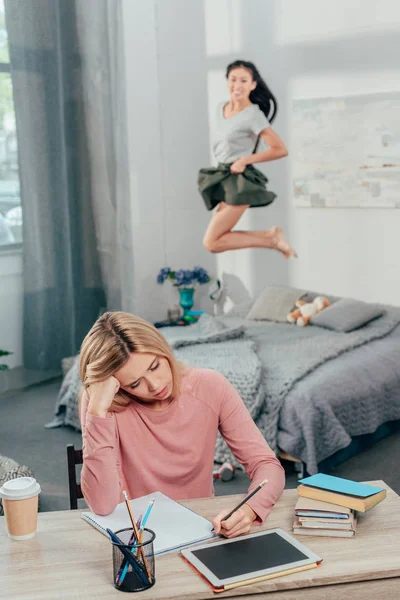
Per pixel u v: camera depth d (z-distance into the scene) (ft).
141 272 19.43
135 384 5.96
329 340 14.16
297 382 12.01
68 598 4.64
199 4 18.65
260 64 17.78
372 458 12.54
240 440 6.38
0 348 16.96
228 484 11.61
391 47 15.49
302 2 16.78
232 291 19.38
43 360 17.52
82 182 17.87
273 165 17.85
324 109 16.66
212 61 18.72
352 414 12.10
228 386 6.55
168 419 6.34
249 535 5.31
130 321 6.03
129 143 18.80
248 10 17.79
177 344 13.96
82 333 18.22
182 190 19.77
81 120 17.67
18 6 16.22
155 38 19.19
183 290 19.07
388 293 16.33
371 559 4.97
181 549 5.19
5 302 16.96
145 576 4.69
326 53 16.55
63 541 5.41
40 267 17.21
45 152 16.98
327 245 17.20
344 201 16.63
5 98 16.38
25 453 13.20
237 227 18.79
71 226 17.75
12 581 4.86
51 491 11.59
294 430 11.47
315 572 4.83
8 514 5.40
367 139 16.05
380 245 16.30
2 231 16.71
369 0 15.71
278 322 16.30
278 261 18.25
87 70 17.62
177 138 19.53
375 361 13.15
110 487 5.77
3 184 16.58
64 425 14.64
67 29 17.20
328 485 5.57
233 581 4.68
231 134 17.30
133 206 19.10
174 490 6.44
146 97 19.10
